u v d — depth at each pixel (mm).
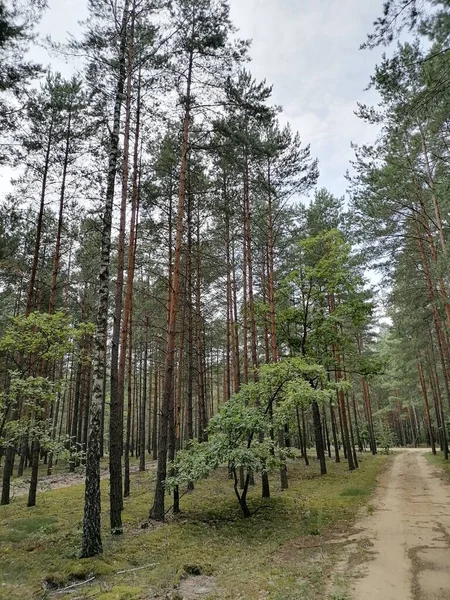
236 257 23328
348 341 19234
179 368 17562
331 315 18578
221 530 10008
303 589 5996
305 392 11414
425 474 20172
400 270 19500
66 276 21641
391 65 7477
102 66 11070
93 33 10688
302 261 22953
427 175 16156
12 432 10312
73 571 6770
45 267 20484
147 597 5906
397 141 14383
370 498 13867
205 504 13203
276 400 13539
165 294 20359
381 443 40625
